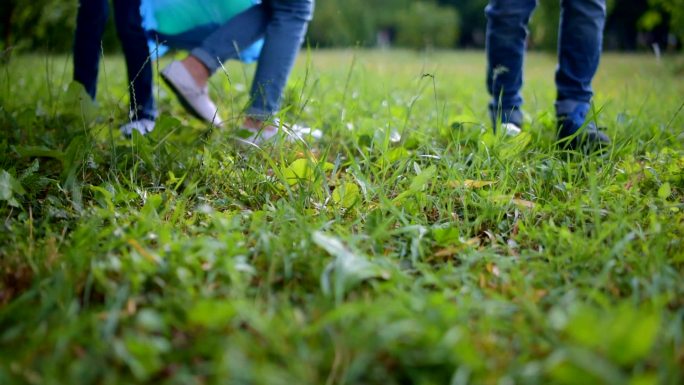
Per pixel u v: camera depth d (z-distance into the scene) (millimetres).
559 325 968
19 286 1224
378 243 1416
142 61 2420
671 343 1011
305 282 1254
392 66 6262
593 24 2252
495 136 2119
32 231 1446
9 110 2518
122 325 1054
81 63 2494
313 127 2240
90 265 1226
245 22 2422
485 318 1055
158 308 1111
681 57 6117
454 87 4387
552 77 5305
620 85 4410
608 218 1580
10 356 972
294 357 941
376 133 2143
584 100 2303
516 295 1188
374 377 923
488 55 2461
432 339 946
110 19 5980
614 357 866
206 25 2592
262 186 1834
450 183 1779
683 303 1180
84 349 992
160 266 1214
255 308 1067
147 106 2500
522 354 975
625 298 1230
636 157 2041
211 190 1866
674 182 1883
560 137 2289
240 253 1309
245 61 2814
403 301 1114
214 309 986
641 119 2609
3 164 1958
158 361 944
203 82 2434
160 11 2512
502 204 1661
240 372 865
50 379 876
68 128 2402
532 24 9367
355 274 1183
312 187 1729
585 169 1938
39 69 3959
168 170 1960
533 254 1406
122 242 1314
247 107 2273
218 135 2277
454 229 1457
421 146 2012
